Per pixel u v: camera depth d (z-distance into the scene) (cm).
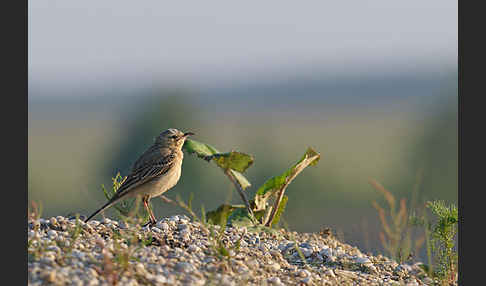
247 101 14438
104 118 11050
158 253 738
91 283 609
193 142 1044
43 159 5125
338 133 7250
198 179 2627
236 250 814
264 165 3659
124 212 939
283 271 785
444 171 3073
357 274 830
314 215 2148
